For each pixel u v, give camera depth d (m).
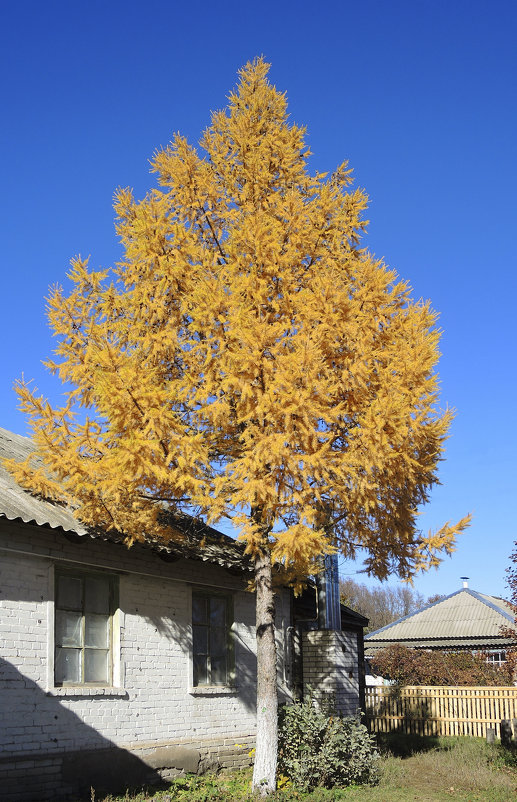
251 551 10.00
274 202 11.42
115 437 9.45
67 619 10.71
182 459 9.20
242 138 11.80
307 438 9.18
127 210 11.49
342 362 9.99
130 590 11.78
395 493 10.82
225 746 13.12
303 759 10.98
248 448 9.74
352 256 11.34
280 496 9.39
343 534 11.38
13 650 9.62
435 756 14.73
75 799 9.89
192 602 13.33
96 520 10.19
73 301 10.28
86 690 10.53
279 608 15.73
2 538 9.68
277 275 10.45
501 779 12.02
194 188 11.46
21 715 9.55
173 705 12.18
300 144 11.99
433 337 10.07
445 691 20.30
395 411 9.22
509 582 14.29
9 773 9.24
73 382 10.09
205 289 9.70
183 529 12.94
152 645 12.00
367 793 10.77
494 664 25.70
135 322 10.53
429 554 10.91
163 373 10.60
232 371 9.41
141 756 11.23
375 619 84.94
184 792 10.59
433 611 34.03
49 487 10.16
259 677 10.72
